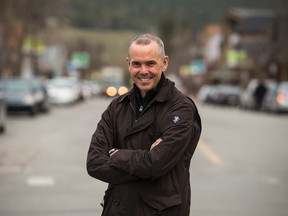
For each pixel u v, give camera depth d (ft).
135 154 15.52
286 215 34.53
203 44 476.95
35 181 45.65
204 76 423.23
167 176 15.88
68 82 200.34
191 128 15.89
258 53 277.85
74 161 56.90
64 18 257.14
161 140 15.69
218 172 50.31
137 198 15.87
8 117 122.01
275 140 79.20
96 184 44.45
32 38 249.55
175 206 15.92
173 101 16.06
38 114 134.92
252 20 326.03
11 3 216.74
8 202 37.83
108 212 16.33
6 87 126.62
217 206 36.76
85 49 597.11
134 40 16.28
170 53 580.71
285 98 148.15
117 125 16.39
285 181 46.06
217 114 149.48
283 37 213.25
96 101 246.06
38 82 142.61
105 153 16.10
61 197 39.47
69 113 142.41
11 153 62.49
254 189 42.52
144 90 16.12
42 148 67.46
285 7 216.95
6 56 237.45
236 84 340.39
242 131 93.66
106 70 579.89
